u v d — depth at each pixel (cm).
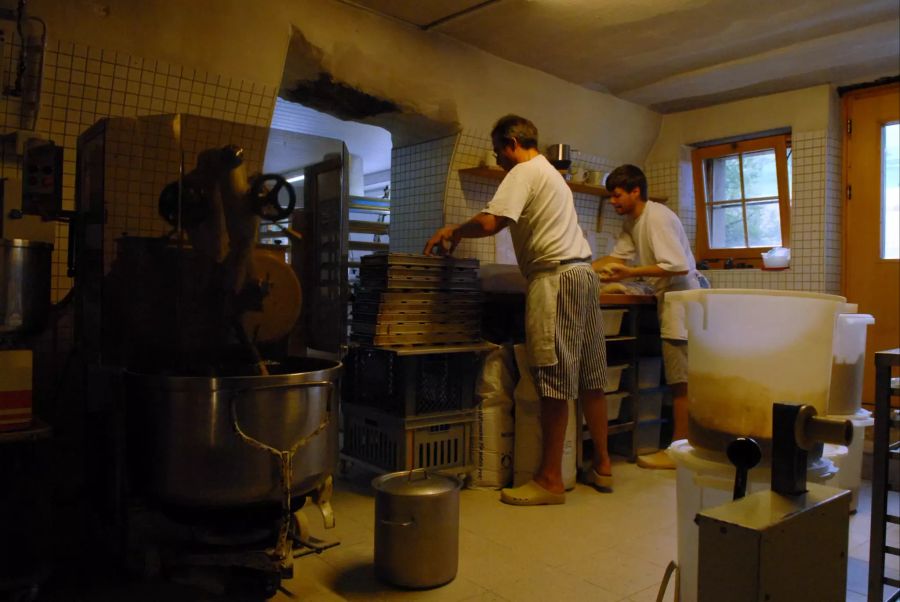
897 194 387
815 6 307
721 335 148
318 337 219
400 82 327
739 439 113
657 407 355
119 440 186
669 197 467
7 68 219
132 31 244
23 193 213
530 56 368
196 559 176
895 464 309
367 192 735
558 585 195
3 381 173
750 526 90
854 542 233
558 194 267
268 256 201
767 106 421
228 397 165
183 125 190
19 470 193
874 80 389
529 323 268
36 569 189
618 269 326
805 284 406
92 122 239
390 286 275
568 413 282
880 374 166
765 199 434
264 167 204
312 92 323
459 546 225
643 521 250
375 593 190
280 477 171
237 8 267
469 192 371
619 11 310
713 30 334
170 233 188
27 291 187
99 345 194
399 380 283
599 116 429
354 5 302
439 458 286
